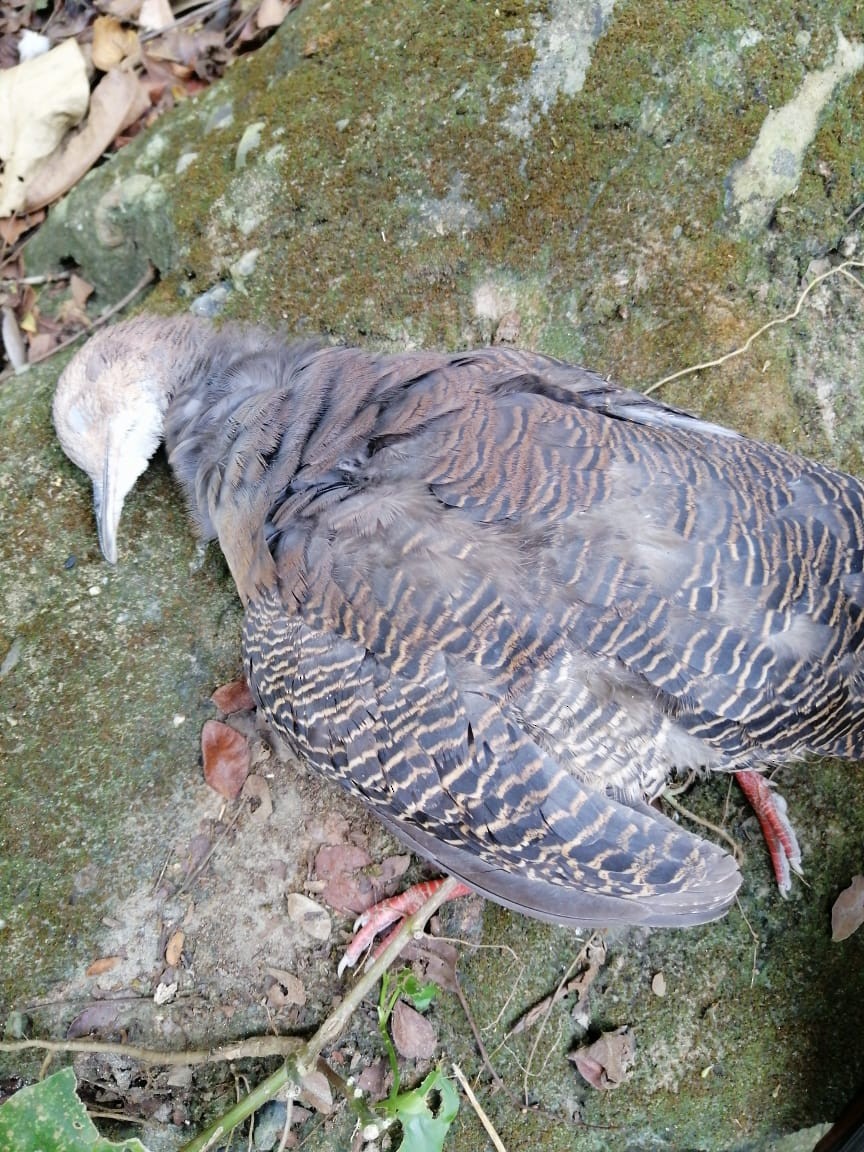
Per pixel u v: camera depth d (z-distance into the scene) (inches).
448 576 16.0
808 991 19.0
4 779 18.1
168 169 20.4
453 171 19.4
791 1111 18.9
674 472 16.4
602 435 16.5
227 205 19.8
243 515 17.3
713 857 16.1
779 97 19.7
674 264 19.8
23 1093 16.1
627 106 19.3
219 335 18.8
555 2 19.3
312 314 19.6
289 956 18.2
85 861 18.0
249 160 19.8
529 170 19.4
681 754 16.7
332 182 19.6
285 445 17.2
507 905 16.8
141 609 18.9
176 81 22.3
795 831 19.2
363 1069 18.1
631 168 19.5
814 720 16.4
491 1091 18.4
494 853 16.3
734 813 19.2
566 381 17.5
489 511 16.2
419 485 16.4
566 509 16.1
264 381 18.2
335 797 18.5
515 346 19.7
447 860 16.9
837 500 16.8
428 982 18.3
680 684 16.1
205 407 18.5
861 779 19.4
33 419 19.5
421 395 16.8
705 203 19.7
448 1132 18.3
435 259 19.5
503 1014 18.5
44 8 22.5
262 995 18.1
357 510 16.4
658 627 16.0
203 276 19.8
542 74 19.3
